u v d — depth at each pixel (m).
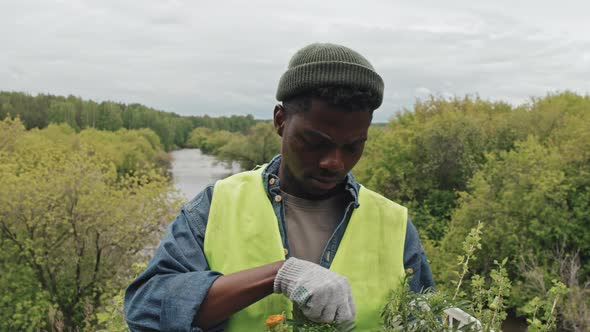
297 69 1.05
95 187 13.40
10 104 71.56
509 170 14.44
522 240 13.13
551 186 13.24
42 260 13.05
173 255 1.20
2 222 12.64
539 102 25.30
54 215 12.62
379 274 1.25
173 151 87.38
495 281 1.33
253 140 37.16
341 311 0.99
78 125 76.75
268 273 1.07
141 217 13.02
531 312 1.45
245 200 1.29
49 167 13.25
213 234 1.25
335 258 1.24
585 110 25.34
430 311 1.08
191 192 36.44
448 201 19.31
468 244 1.45
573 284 9.21
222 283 1.08
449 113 22.11
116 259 13.45
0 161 14.67
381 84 1.08
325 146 1.07
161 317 1.09
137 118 83.25
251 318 1.18
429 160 20.31
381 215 1.32
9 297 12.37
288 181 1.28
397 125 26.30
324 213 1.30
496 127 23.17
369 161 22.11
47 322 12.73
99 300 12.96
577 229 13.14
